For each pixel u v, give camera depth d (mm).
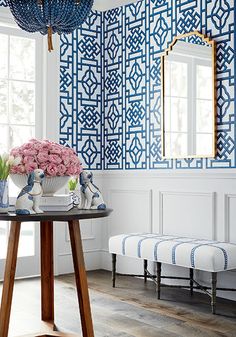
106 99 5070
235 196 3879
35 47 4715
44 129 4738
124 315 3461
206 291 3680
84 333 2750
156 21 4555
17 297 3941
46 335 2902
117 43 4953
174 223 4359
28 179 2680
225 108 3951
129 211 4797
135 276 4250
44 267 3178
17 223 2693
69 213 2639
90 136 5012
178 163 4324
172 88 4367
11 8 2938
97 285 4348
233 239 3898
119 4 4902
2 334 2641
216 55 4020
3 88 4551
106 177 5051
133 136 4766
